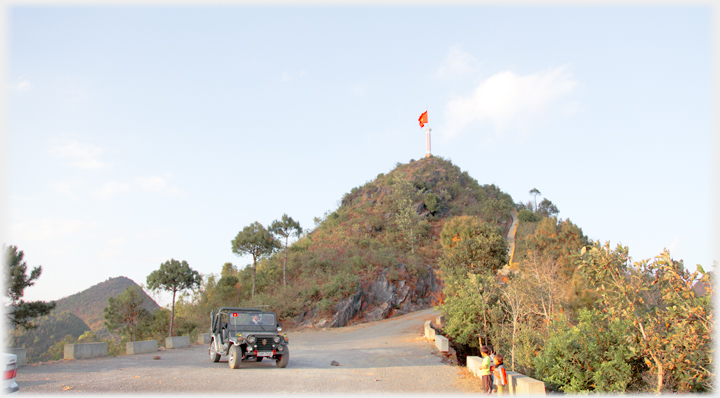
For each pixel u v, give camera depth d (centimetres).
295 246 5553
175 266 3528
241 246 3997
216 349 1577
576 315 2239
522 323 2034
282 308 3616
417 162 10731
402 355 1873
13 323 2194
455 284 2653
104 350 1830
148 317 3572
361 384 1220
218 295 4341
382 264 4703
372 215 7394
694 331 934
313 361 1709
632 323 1074
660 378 1004
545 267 2536
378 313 3994
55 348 5306
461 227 3681
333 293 3825
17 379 1166
